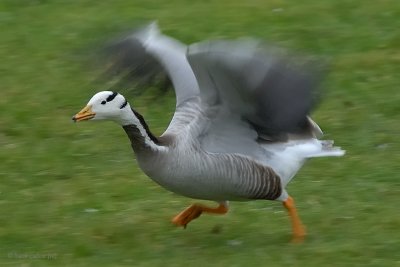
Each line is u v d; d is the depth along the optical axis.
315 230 12.85
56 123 16.98
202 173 11.81
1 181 14.90
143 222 13.39
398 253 12.09
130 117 11.68
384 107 17.12
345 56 19.31
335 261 11.89
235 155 11.95
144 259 12.13
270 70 11.12
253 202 13.88
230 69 11.15
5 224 13.40
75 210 13.83
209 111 11.87
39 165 15.41
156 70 13.23
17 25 21.44
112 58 13.45
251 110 11.76
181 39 20.38
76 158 15.67
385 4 21.56
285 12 21.45
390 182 14.38
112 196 14.27
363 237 12.57
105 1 22.62
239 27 20.83
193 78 12.60
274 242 12.53
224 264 11.84
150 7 22.12
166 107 17.36
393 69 18.61
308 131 12.35
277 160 12.13
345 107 17.19
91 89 18.23
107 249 12.50
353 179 14.52
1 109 17.61
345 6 21.58
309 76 11.23
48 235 13.00
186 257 12.12
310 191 14.18
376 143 15.84
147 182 14.73
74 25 21.23
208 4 22.16
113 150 15.91
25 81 18.78
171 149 11.72
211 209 12.72
